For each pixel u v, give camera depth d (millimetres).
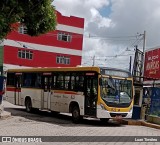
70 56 58344
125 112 19859
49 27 19641
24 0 17797
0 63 52156
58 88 22484
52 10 19312
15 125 17281
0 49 52438
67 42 58188
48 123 19297
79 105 20266
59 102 22266
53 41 56844
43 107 24000
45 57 56062
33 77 25406
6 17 16906
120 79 19969
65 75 21938
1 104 22141
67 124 19469
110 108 19344
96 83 19359
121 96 19859
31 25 19109
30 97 25562
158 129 20312
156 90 22750
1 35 17656
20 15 17516
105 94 19344
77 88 20656
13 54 52938
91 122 21578
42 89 24172
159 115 22109
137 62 32031
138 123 22297
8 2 16750
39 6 18500
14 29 18984
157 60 30406
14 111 26203
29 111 25766
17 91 27156
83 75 20328
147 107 24188
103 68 19484
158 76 29688
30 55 54719
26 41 54250
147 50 33156
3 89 22297
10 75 28109
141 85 24312
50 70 23531
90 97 19625
